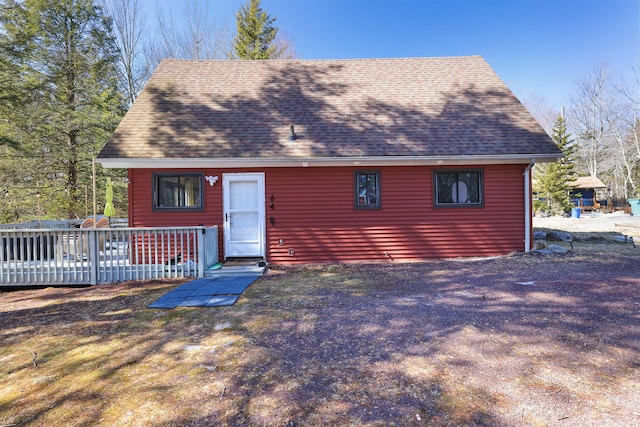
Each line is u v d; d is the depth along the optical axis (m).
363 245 8.90
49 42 15.09
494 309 4.66
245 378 3.03
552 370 3.01
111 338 4.09
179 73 10.70
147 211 8.55
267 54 24.28
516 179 8.98
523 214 8.98
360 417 2.42
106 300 5.83
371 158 8.23
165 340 3.96
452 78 10.86
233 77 10.75
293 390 2.80
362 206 8.90
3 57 12.44
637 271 6.57
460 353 3.38
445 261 8.55
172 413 2.54
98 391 2.89
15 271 7.03
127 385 2.98
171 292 6.00
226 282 6.67
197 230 7.43
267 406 2.59
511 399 2.59
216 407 2.60
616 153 31.86
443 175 8.99
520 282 6.01
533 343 3.56
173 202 8.69
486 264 7.79
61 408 2.65
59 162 16.28
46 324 4.68
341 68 11.33
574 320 4.17
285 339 3.87
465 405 2.53
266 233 8.82
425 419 2.38
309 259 8.85
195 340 3.94
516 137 8.73
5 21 13.12
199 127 8.82
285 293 5.82
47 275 7.12
